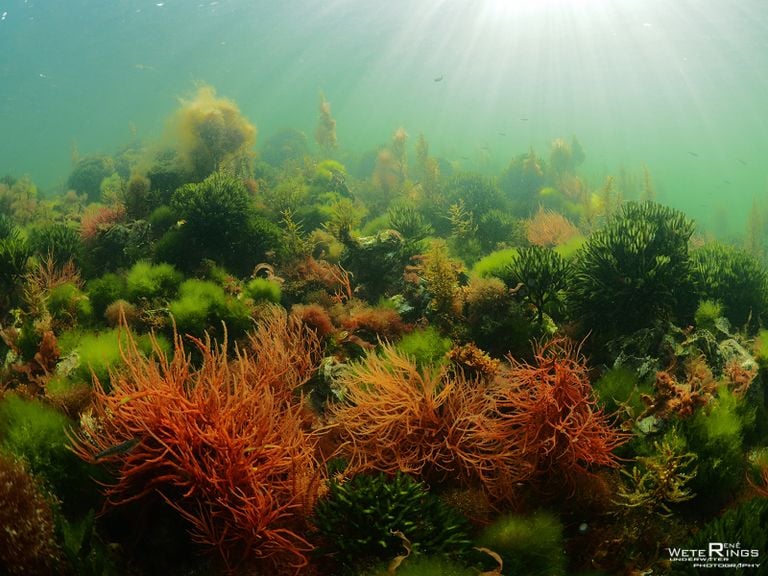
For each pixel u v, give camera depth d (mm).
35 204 21297
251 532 3570
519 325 7645
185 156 15984
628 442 5121
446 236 16359
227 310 8086
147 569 3672
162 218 12367
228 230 11117
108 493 3660
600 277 7652
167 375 4117
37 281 9250
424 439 4750
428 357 6793
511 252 10016
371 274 10484
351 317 8289
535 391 4840
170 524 3807
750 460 5160
